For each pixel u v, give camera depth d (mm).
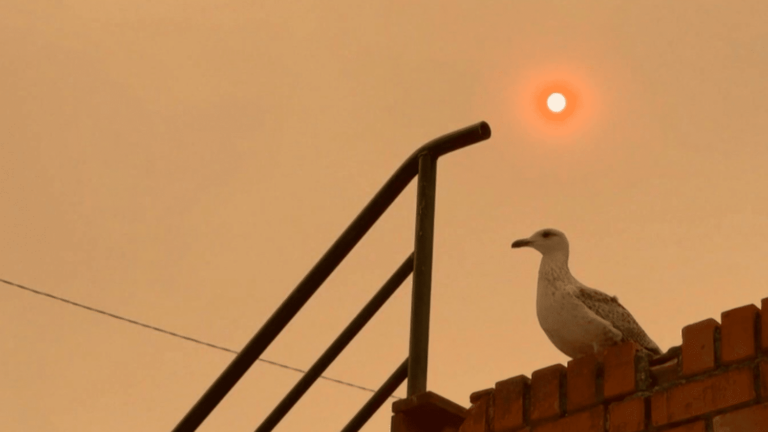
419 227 5863
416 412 5457
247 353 5965
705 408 4703
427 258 5793
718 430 4617
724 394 4676
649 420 4855
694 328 4910
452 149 5953
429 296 5742
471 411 5496
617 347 5105
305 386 6023
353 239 5988
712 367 4773
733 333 4766
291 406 6059
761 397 4566
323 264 5961
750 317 4746
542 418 5203
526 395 5340
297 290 5961
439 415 5488
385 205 6027
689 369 4836
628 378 5000
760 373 4609
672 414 4789
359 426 5922
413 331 5660
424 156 6000
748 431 4527
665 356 5008
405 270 5938
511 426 5289
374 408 5887
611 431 4938
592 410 5051
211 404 6012
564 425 5105
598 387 5090
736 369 4695
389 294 6004
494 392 5457
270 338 5969
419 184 5969
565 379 5242
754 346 4684
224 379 5977
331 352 5996
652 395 4895
